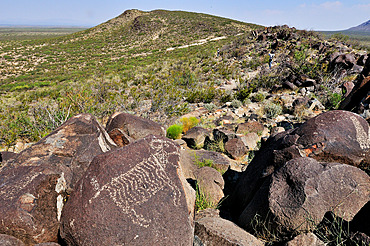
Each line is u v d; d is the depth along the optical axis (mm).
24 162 2723
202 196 3693
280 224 2383
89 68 35688
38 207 2086
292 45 22797
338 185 2379
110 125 5973
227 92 13273
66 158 2881
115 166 2213
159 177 2305
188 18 73938
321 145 2887
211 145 6379
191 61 29031
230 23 67125
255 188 3109
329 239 2221
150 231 2027
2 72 35781
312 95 10633
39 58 46531
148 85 18172
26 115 9109
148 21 72938
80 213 2031
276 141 3414
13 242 1945
